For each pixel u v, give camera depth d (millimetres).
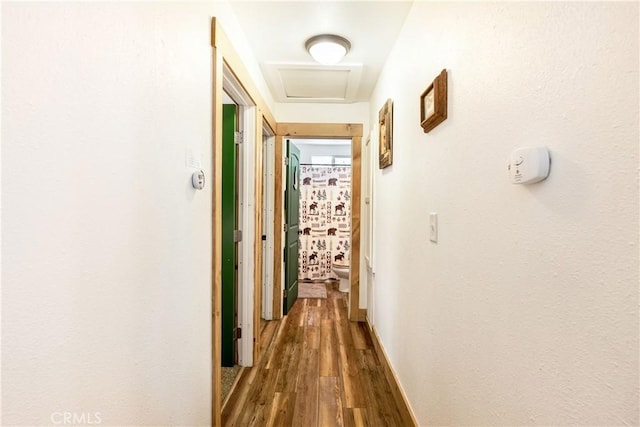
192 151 1200
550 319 649
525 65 726
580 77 571
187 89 1156
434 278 1308
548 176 650
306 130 3139
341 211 4902
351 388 1982
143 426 894
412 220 1607
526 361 727
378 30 1880
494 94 858
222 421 1669
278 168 3131
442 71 1190
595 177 540
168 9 1014
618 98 499
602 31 528
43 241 576
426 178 1403
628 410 487
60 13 603
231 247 2205
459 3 1073
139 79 854
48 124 581
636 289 472
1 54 502
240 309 2254
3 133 506
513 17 771
